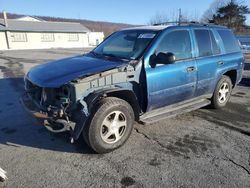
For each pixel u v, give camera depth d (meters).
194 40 4.94
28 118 5.17
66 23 50.44
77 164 3.55
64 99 3.46
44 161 3.62
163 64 4.27
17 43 40.59
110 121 3.78
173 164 3.59
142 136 4.43
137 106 4.07
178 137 4.44
